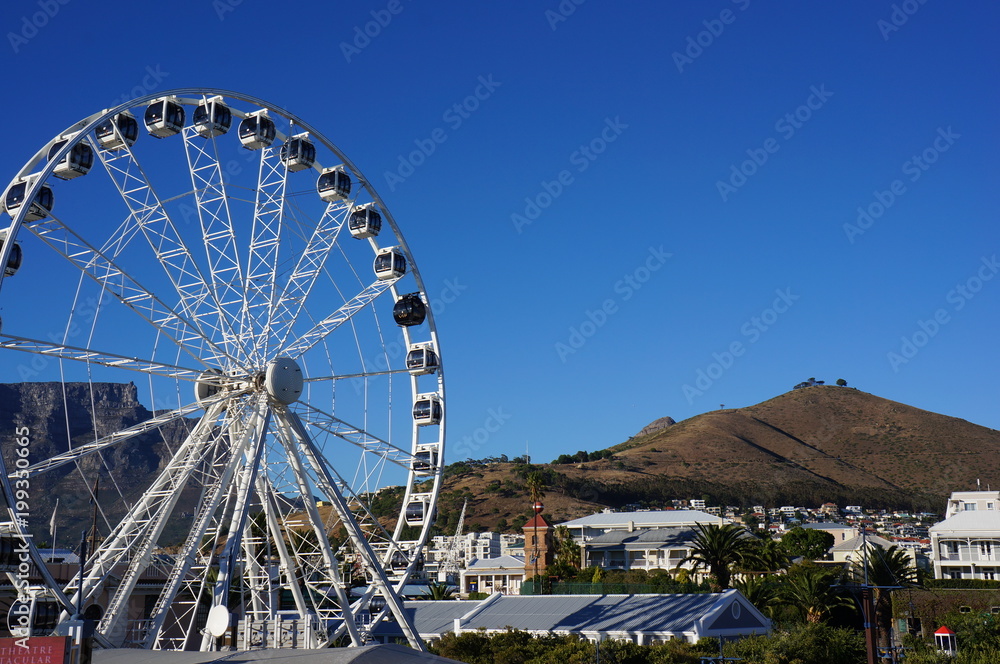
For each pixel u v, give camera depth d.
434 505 52.81
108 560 41.34
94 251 40.56
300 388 46.59
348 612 46.78
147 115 43.53
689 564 129.50
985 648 56.97
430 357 54.38
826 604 74.19
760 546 99.69
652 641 60.44
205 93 45.62
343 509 48.06
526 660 56.34
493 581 135.50
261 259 47.06
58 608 36.41
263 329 46.50
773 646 54.28
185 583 43.12
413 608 75.94
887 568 76.38
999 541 107.56
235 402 45.91
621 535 139.38
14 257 38.19
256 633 47.09
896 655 55.31
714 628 61.34
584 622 64.50
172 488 42.75
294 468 46.78
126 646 42.41
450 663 30.59
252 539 48.00
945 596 77.94
